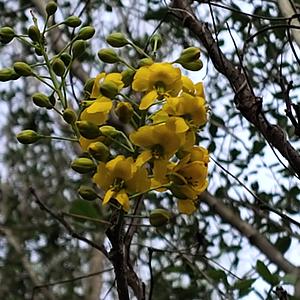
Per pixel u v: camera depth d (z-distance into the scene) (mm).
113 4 1127
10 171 1626
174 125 381
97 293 1372
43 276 1545
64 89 430
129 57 1056
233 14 902
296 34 626
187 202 399
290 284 620
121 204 377
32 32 446
